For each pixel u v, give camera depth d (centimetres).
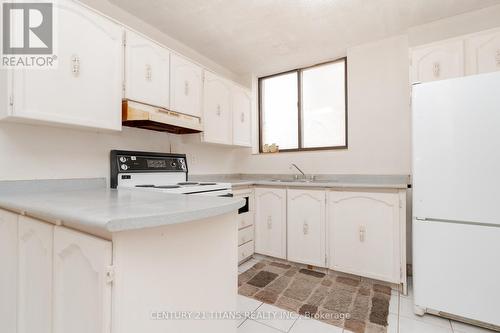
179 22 228
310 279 222
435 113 159
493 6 203
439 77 192
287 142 338
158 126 220
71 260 80
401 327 153
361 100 264
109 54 163
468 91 150
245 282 216
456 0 196
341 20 224
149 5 203
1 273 120
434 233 159
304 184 242
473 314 148
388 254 203
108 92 162
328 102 310
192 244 88
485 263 145
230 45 271
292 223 251
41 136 158
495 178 143
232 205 95
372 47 260
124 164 198
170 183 224
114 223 63
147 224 69
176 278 83
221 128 271
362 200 215
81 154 179
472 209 148
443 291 156
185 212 77
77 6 145
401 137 244
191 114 231
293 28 237
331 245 229
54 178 164
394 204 201
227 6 205
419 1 197
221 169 321
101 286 67
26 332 102
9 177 145
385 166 251
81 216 71
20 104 124
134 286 71
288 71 335
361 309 173
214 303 98
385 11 210
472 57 182
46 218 96
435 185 159
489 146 144
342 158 276
